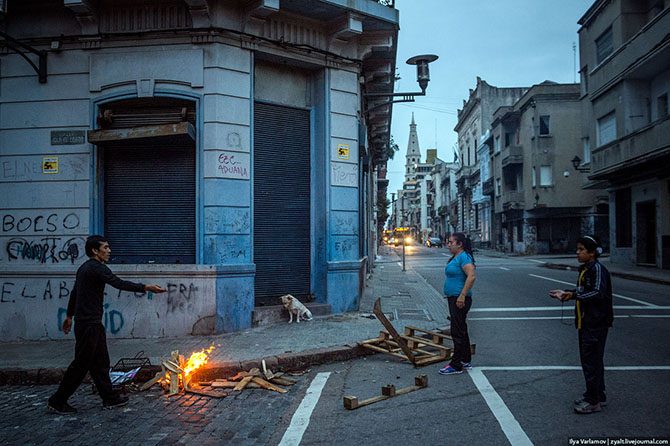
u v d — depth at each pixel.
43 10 8.92
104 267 5.45
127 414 5.23
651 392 5.34
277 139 9.84
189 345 7.67
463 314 6.34
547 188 36.28
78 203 8.79
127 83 8.72
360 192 13.55
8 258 8.85
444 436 4.34
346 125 10.34
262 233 9.63
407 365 6.88
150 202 8.97
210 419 5.04
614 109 21.28
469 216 61.38
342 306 10.26
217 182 8.55
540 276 19.95
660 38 17.28
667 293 13.89
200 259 8.54
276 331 8.54
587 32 24.22
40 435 4.67
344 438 4.41
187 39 8.68
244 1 8.77
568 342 8.06
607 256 32.06
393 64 12.19
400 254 46.59
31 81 8.96
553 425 4.49
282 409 5.30
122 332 8.46
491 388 5.67
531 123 36.91
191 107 8.86
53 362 6.96
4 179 8.95
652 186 20.23
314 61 9.90
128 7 8.75
